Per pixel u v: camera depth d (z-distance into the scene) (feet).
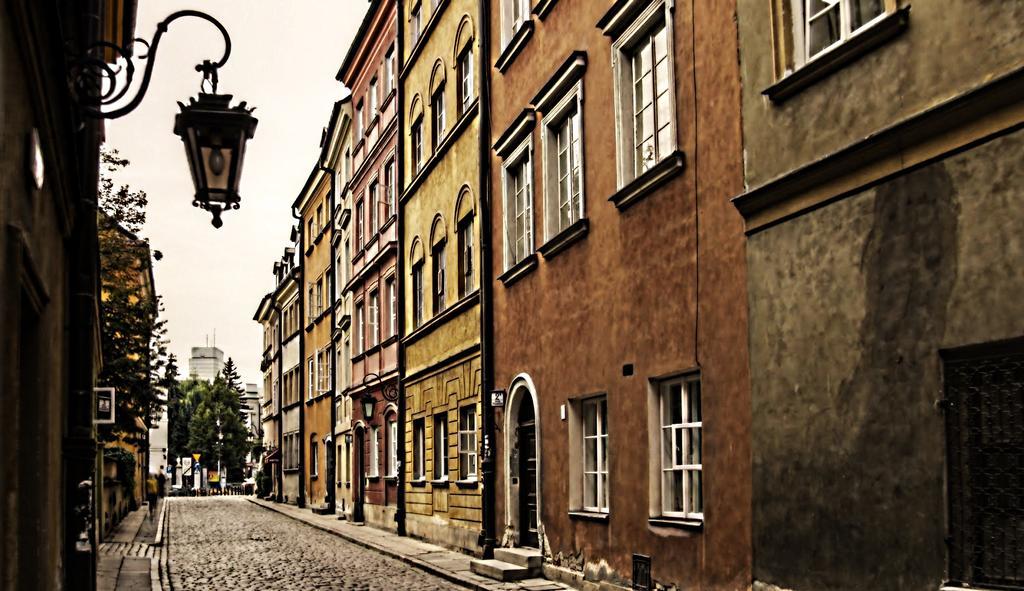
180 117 23.18
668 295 36.19
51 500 25.58
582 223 44.06
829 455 25.84
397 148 85.81
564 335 47.01
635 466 38.60
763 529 28.94
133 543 76.48
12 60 16.94
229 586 49.26
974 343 21.07
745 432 30.40
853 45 24.90
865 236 24.66
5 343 16.90
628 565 38.96
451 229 68.69
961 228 21.56
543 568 48.62
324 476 129.80
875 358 24.14
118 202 72.84
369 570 56.44
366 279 101.40
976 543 21.31
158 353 78.23
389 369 88.12
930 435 22.24
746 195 29.71
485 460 57.36
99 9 34.68
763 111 29.53
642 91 40.04
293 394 162.50
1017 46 20.17
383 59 97.66
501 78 58.49
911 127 22.75
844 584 25.07
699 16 33.91
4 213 16.51
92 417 34.53
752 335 29.76
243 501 188.24
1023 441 20.34
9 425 17.04
